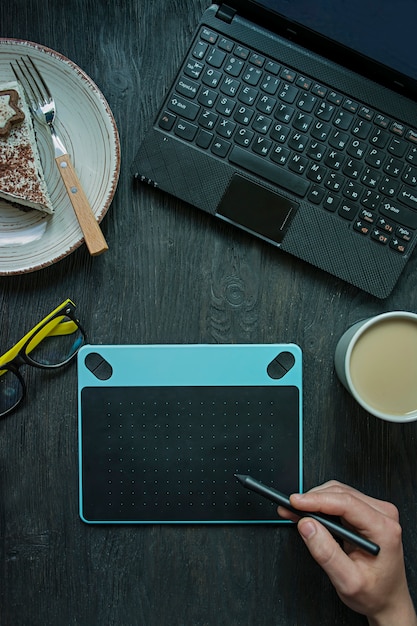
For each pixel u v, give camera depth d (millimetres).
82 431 713
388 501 721
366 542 629
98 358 716
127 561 723
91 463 713
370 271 688
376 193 682
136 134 725
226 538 722
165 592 721
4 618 719
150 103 724
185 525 724
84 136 695
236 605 719
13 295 727
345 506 631
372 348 680
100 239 679
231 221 692
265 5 656
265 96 684
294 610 718
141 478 712
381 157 682
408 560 718
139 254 726
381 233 684
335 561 619
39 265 685
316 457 724
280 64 685
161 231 724
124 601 721
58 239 695
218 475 712
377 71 670
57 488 724
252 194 688
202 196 691
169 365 714
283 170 685
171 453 714
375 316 683
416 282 721
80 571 723
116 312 728
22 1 719
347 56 669
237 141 684
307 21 655
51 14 721
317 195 685
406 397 684
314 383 725
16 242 691
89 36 722
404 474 723
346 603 663
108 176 688
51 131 692
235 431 712
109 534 723
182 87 681
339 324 726
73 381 728
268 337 727
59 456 726
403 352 679
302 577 719
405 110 682
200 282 726
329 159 683
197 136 685
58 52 720
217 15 682
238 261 726
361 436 724
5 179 679
